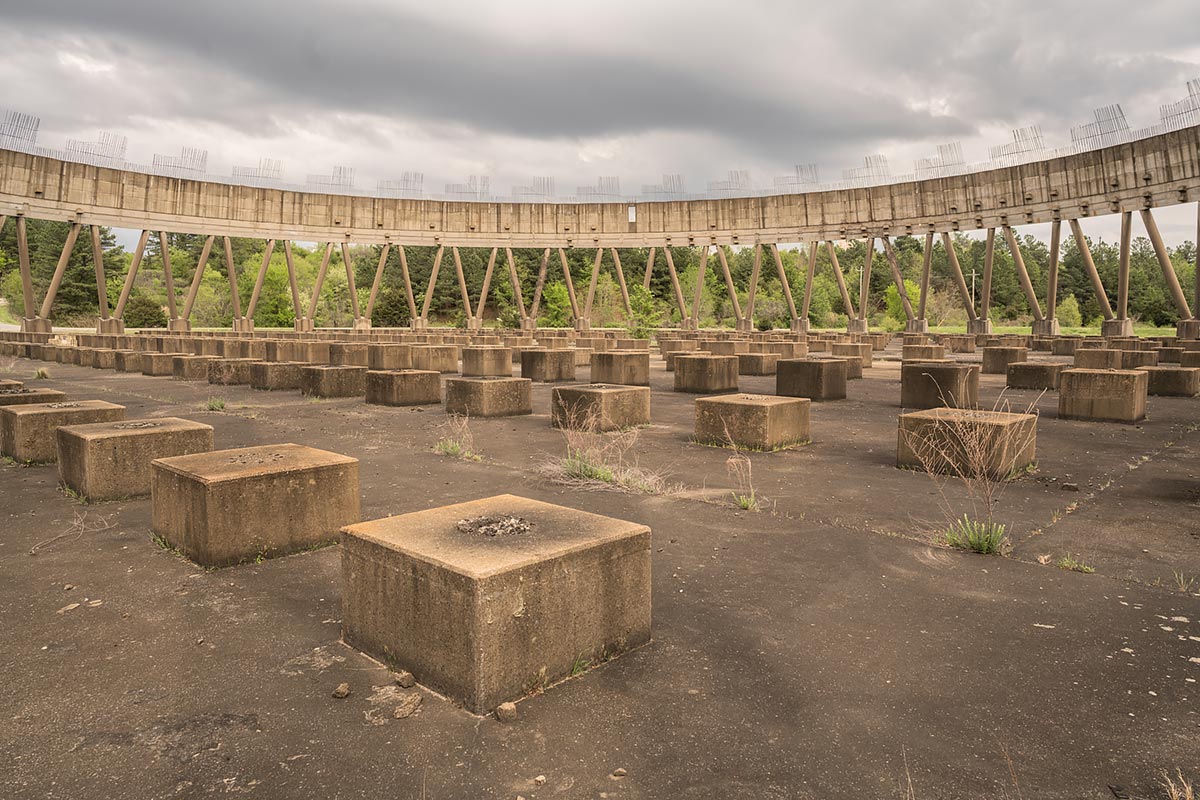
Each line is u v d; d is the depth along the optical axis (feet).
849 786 10.46
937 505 26.63
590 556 13.89
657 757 11.17
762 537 22.77
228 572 19.53
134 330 197.36
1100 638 15.49
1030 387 67.15
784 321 249.75
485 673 12.30
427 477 31.55
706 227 201.57
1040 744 11.55
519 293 212.64
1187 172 127.95
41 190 157.99
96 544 21.90
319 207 197.88
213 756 11.28
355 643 14.93
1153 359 72.79
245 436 42.50
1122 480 30.63
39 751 11.47
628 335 157.89
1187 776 10.71
